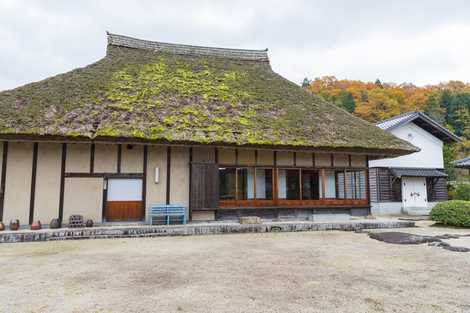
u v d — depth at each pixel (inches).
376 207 594.6
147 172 366.3
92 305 131.6
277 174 406.0
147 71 451.5
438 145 665.0
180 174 376.2
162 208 354.9
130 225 346.6
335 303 133.5
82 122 315.0
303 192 418.0
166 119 345.7
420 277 171.8
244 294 144.2
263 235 327.3
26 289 152.6
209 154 385.7
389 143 405.1
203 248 254.7
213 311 124.8
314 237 313.9
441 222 402.0
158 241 290.5
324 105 477.1
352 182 437.7
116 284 159.8
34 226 315.6
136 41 528.4
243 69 534.9
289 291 148.3
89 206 347.3
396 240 288.4
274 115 406.0
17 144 336.2
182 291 148.6
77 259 215.8
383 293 146.1
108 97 362.9
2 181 328.2
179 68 486.6
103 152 356.5
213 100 407.2
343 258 217.8
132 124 325.7
